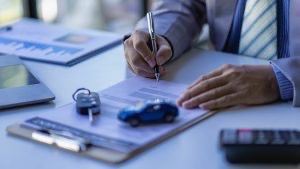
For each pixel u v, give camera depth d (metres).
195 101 0.95
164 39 1.25
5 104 0.97
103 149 0.78
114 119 0.88
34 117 0.91
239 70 1.00
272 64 1.03
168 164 0.76
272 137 0.76
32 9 2.47
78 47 1.36
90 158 0.77
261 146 0.74
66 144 0.80
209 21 1.46
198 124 0.89
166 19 1.37
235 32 1.38
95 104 0.92
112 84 1.10
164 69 1.16
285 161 0.75
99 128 0.85
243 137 0.76
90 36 1.47
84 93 0.99
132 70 1.16
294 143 0.74
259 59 1.29
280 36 1.30
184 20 1.40
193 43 1.44
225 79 0.99
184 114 0.92
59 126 0.86
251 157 0.75
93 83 1.11
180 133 0.85
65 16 2.68
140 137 0.82
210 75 1.01
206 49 1.39
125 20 2.93
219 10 1.41
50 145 0.82
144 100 0.97
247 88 0.98
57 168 0.76
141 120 0.86
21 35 1.48
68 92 1.06
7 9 2.38
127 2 2.89
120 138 0.81
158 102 0.88
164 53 1.16
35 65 1.24
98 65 1.24
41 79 1.14
